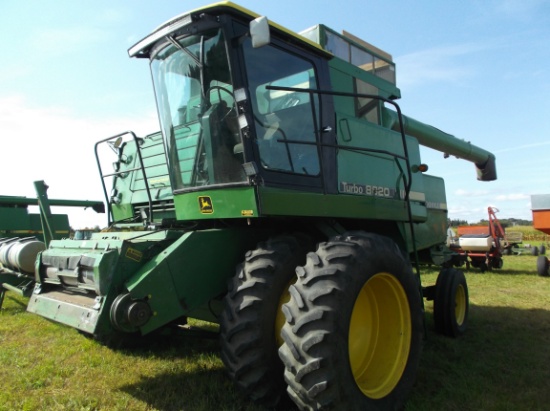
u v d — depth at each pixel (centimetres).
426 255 641
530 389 356
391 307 343
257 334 289
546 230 1112
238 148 323
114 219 569
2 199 857
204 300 327
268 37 283
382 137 471
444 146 722
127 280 308
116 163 567
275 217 335
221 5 308
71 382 360
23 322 557
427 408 322
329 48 458
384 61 564
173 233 347
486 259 1226
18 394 335
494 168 896
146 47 367
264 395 292
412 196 523
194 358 420
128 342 436
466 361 426
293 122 353
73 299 339
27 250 496
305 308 267
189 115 358
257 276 302
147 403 321
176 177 376
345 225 413
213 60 327
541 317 618
